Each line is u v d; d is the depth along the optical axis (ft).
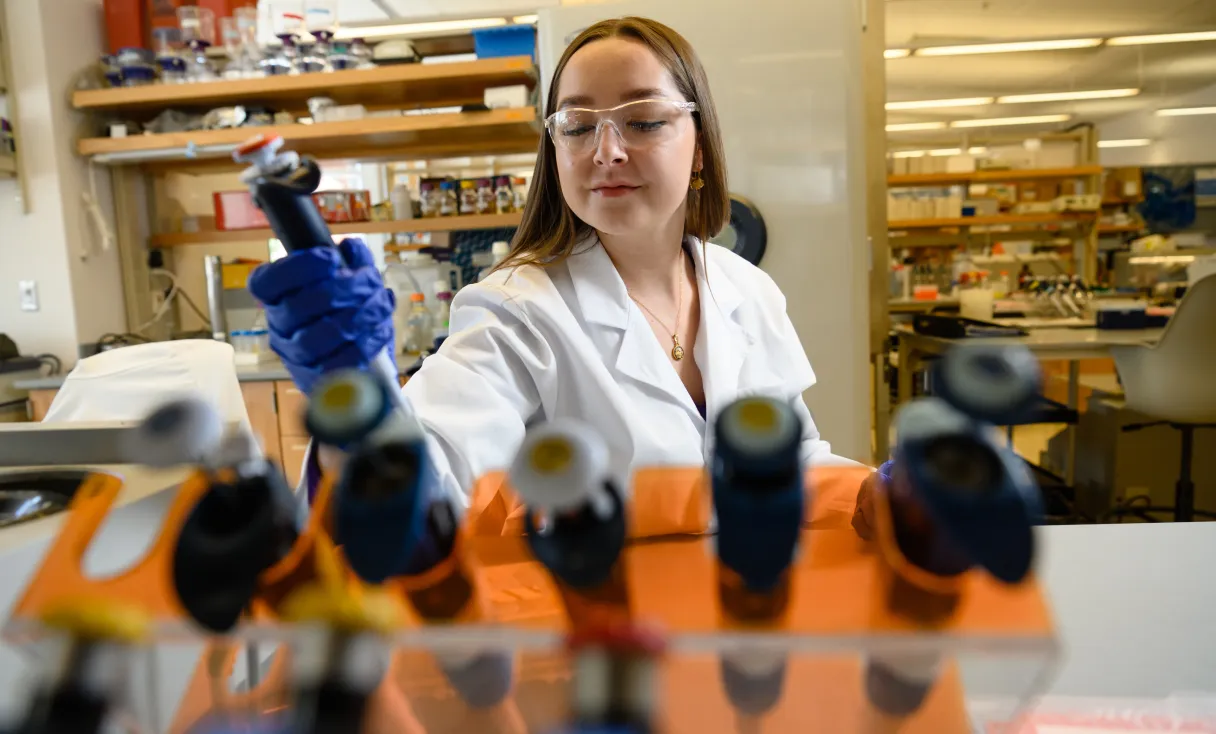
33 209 10.56
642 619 0.98
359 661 0.94
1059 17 20.74
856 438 8.05
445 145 11.33
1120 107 30.09
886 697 1.09
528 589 1.35
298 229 1.39
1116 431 10.63
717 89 7.86
